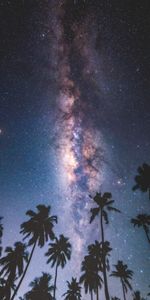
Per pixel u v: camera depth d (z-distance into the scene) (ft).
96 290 161.79
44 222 134.51
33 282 167.43
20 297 161.99
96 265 158.20
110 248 144.46
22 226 132.67
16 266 134.72
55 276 160.97
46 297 152.87
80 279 161.38
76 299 179.73
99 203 148.87
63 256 157.17
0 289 128.06
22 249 142.31
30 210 137.90
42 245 129.08
